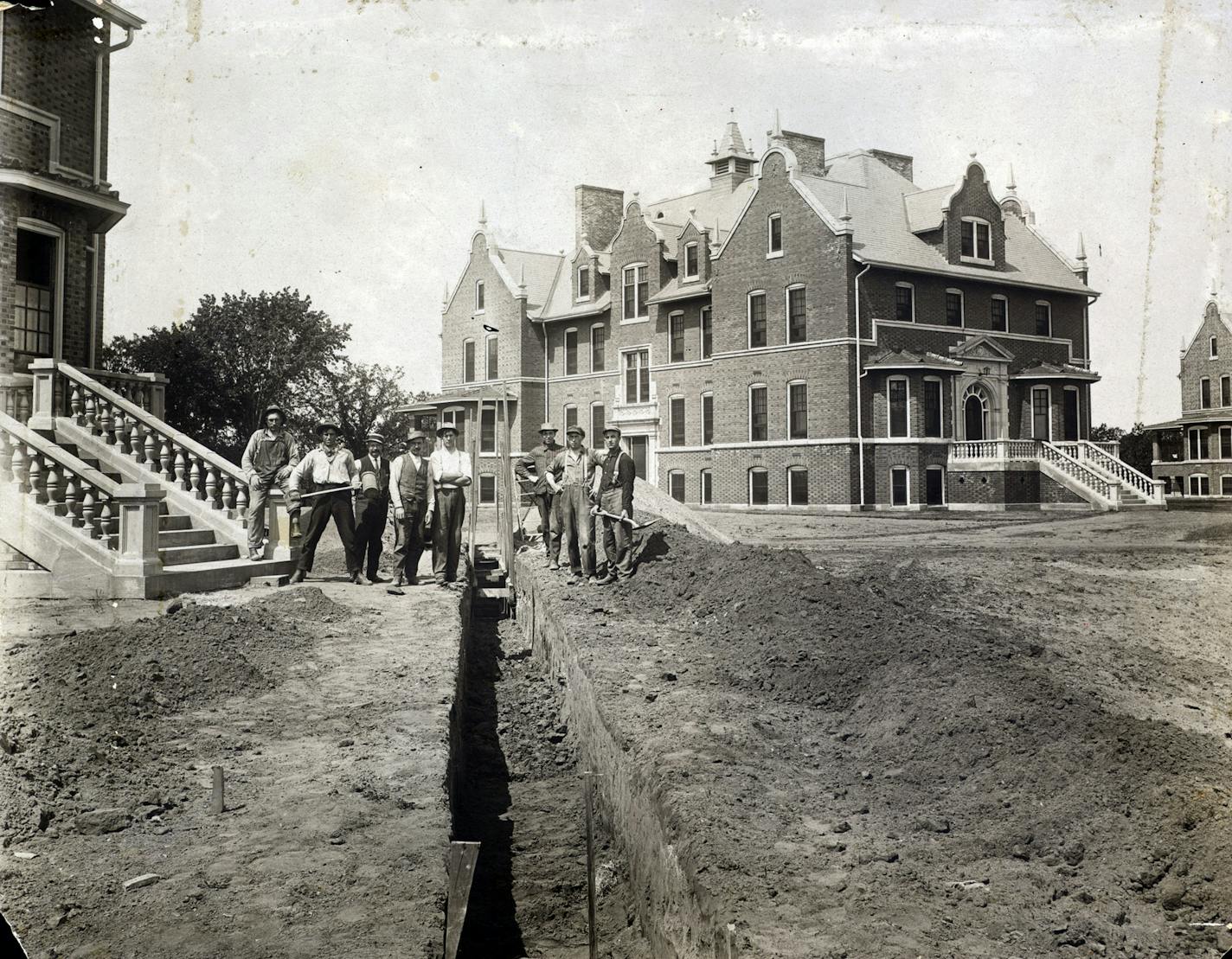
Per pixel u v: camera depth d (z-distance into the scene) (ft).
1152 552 65.46
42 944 15.11
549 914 24.08
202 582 45.75
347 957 14.74
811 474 128.98
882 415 126.41
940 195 136.56
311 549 50.19
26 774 21.33
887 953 15.31
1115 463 124.26
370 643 36.99
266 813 20.62
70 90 58.95
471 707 41.24
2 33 54.54
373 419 134.31
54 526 42.37
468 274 178.09
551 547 59.77
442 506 52.08
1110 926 16.66
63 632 33.50
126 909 16.34
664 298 150.00
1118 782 22.52
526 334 171.73
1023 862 19.53
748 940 15.51
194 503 52.49
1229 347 135.13
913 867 18.80
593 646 38.52
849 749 27.32
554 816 30.45
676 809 20.94
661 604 47.42
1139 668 38.55
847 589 41.47
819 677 33.17
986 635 39.73
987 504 124.47
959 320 134.72
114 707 26.40
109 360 97.04
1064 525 92.48
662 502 78.84
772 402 134.10
